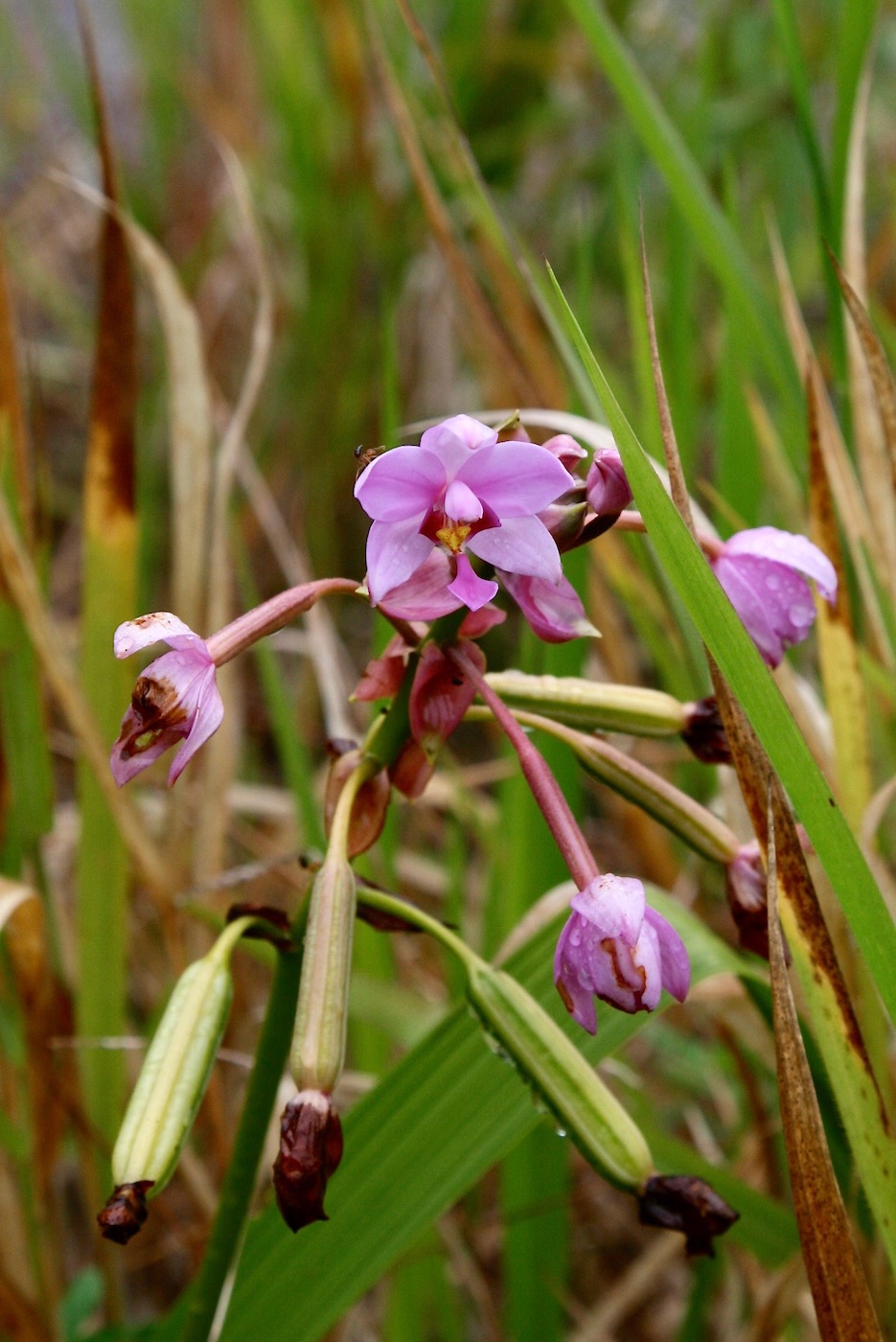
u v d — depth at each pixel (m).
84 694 0.67
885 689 0.64
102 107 0.63
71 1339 0.66
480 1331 0.76
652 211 1.08
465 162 0.67
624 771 0.53
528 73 1.18
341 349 1.16
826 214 0.64
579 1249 0.79
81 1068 0.66
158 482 1.19
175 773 0.49
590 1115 0.50
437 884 0.89
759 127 1.09
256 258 0.75
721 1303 0.74
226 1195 0.54
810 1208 0.50
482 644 1.09
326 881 0.50
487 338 0.74
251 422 1.22
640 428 0.71
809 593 0.53
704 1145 0.75
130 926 0.84
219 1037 0.50
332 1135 0.48
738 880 0.53
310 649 0.94
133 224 0.69
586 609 0.76
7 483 0.66
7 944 0.64
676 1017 0.84
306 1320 0.54
